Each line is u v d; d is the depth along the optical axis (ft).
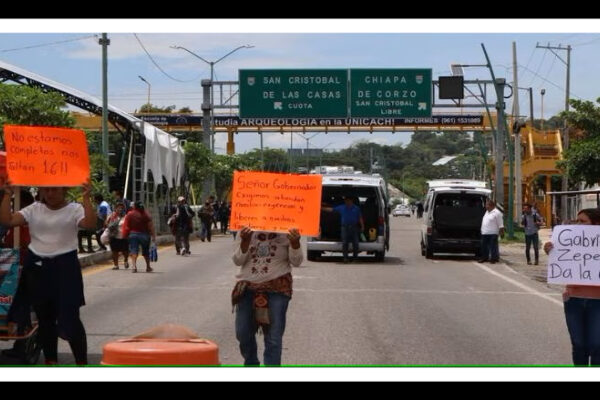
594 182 93.50
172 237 126.93
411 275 73.56
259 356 34.76
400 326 43.27
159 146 124.67
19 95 76.28
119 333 40.24
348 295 57.31
